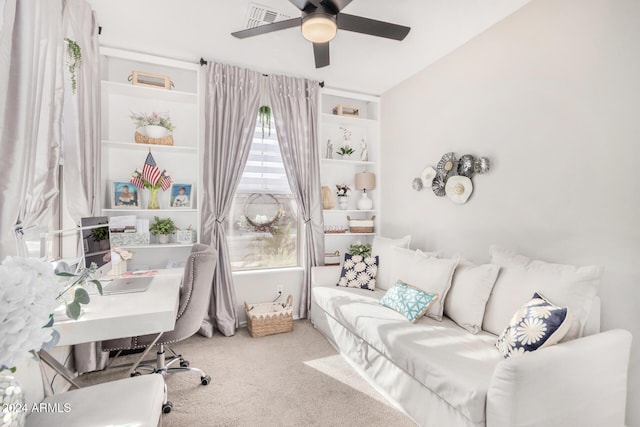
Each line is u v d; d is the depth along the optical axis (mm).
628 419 1696
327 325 2891
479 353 1720
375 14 2332
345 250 4027
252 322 2959
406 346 1828
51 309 822
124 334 1383
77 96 2010
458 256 2502
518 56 2285
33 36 1363
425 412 1698
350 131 4027
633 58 1687
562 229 2020
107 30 2570
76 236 2117
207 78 3053
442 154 2975
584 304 1626
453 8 2271
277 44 2805
